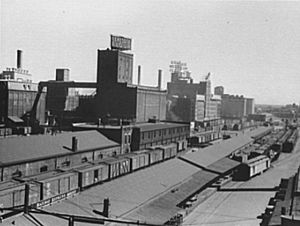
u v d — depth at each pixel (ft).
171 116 497.46
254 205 174.40
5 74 348.59
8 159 153.69
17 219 104.53
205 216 154.81
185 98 502.79
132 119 311.88
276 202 142.10
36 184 130.62
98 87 323.57
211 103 630.74
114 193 142.51
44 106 306.96
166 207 144.25
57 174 149.07
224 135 442.09
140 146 255.91
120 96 315.78
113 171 181.57
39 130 264.93
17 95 278.87
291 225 104.42
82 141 212.64
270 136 455.63
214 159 248.93
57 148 187.73
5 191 118.62
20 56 356.18
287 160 309.83
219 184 206.18
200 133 392.88
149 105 345.10
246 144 345.51
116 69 318.45
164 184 169.48
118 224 115.24
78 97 365.81
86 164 177.06
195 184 185.57
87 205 125.49
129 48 345.72
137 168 207.82
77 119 328.08
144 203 140.15
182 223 142.41
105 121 295.48
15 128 246.88
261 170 252.01
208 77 631.56
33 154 168.76
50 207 117.39
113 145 232.32
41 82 353.92
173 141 318.86
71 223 82.12
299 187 153.48
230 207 169.89
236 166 245.45
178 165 209.36
